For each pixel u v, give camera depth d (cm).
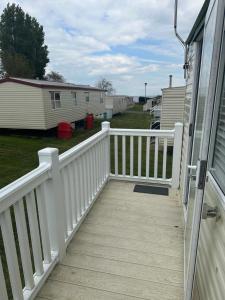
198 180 105
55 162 180
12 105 1141
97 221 263
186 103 322
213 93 94
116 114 2452
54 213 187
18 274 143
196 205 109
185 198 275
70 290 175
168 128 792
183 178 294
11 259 137
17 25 3244
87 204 278
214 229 115
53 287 177
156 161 355
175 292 173
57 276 187
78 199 248
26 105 1125
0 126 1187
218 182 117
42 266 176
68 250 217
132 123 1738
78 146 240
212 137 126
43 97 1100
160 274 190
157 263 201
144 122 1802
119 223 260
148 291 174
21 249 150
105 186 354
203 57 154
